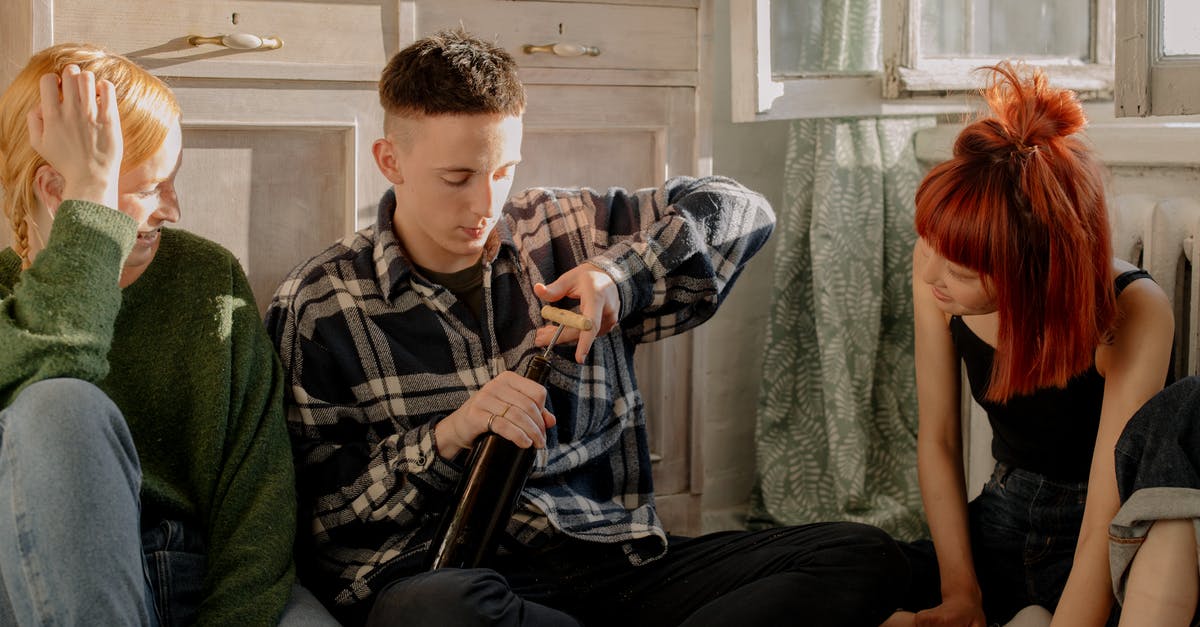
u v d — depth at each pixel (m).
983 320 1.53
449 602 1.16
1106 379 1.41
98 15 1.60
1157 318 1.39
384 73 1.44
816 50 2.14
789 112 2.09
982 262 1.33
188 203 1.68
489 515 1.31
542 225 1.57
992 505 1.60
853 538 1.38
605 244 1.57
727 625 1.27
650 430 2.04
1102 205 1.37
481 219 1.41
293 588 1.35
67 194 1.23
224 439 1.36
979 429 2.04
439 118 1.36
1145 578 1.24
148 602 1.18
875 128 2.27
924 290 1.63
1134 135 1.83
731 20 2.06
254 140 1.71
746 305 2.45
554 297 1.42
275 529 1.32
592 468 1.54
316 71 1.72
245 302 1.42
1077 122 1.37
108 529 1.10
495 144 1.38
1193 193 1.80
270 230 1.74
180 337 1.38
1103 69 2.22
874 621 1.34
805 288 2.35
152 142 1.30
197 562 1.32
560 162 1.93
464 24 1.82
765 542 1.45
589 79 1.91
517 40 1.86
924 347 1.63
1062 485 1.52
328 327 1.45
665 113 1.98
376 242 1.49
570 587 1.46
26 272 1.20
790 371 2.36
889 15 2.13
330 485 1.42
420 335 1.47
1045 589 1.52
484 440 1.32
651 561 1.49
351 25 1.74
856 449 2.24
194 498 1.36
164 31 1.64
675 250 1.49
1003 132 1.36
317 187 1.76
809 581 1.32
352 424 1.46
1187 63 1.71
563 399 1.49
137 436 1.36
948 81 2.16
